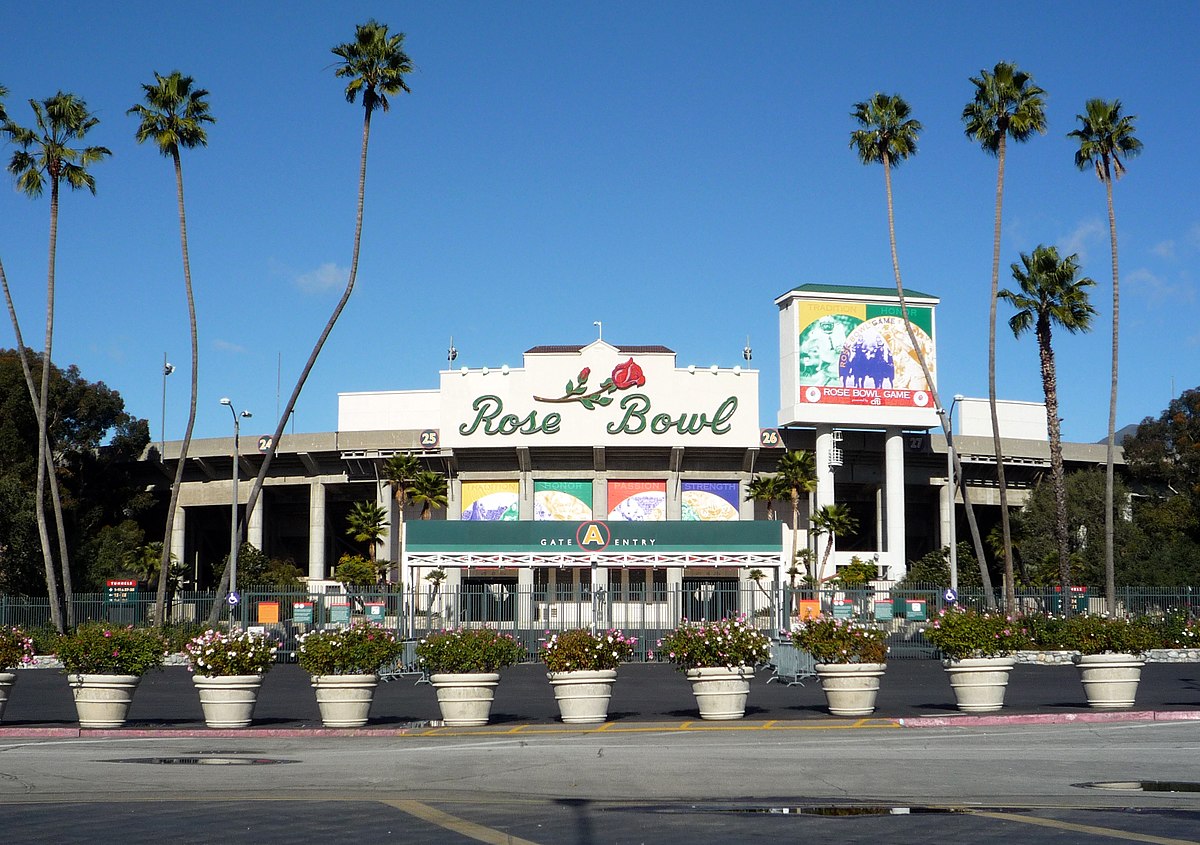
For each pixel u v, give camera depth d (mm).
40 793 14820
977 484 109812
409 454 101438
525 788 15305
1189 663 49281
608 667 25344
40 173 60281
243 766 17859
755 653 25406
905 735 21859
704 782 15742
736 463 102625
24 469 90562
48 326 60594
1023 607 59969
